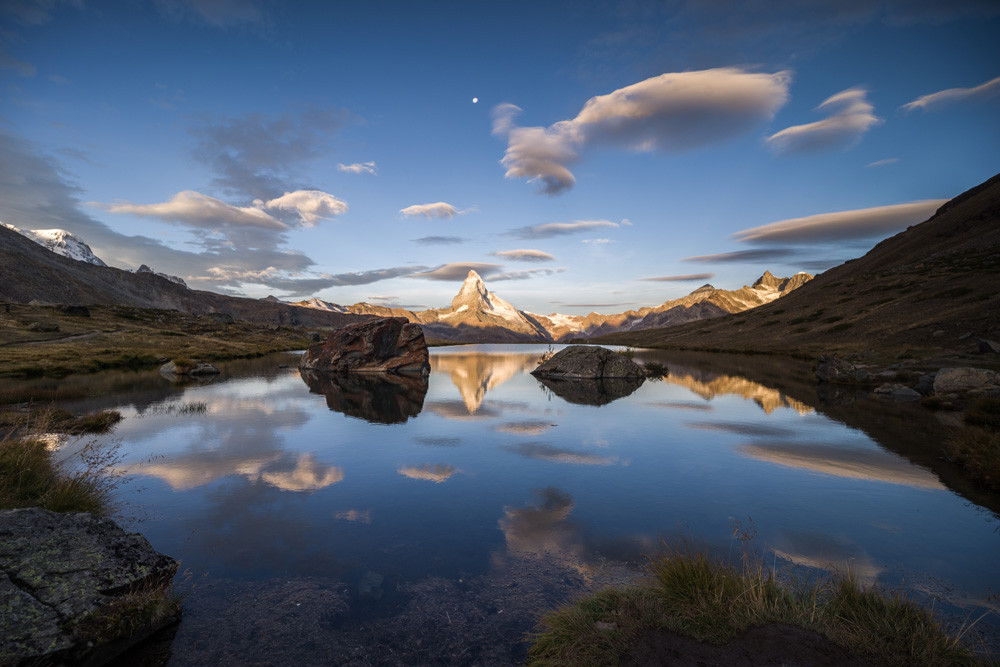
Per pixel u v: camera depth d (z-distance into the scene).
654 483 10.98
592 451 14.01
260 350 77.88
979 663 3.99
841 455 13.47
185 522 8.57
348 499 9.87
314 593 6.18
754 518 8.82
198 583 6.43
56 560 5.23
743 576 5.54
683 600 4.96
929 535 8.01
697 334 147.38
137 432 16.33
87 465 11.77
